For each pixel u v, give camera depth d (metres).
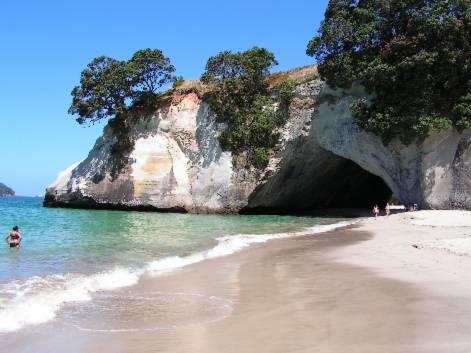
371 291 8.99
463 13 27.84
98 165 44.22
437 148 29.34
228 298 8.88
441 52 27.89
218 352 5.81
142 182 41.09
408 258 12.89
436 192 29.38
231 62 39.41
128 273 11.52
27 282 10.21
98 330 6.83
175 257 14.30
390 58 29.69
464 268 11.00
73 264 12.92
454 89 28.91
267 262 13.28
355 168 41.81
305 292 9.17
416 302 7.99
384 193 51.25
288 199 40.34
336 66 32.25
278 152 37.00
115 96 43.25
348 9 33.31
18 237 16.27
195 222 28.80
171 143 42.69
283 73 39.97
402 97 29.34
